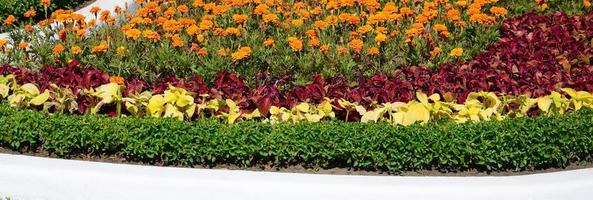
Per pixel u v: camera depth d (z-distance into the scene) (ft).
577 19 31.86
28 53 26.63
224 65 25.22
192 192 18.65
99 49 25.64
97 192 18.92
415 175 19.98
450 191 18.48
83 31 26.73
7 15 35.17
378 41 26.09
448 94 22.68
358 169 20.24
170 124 20.51
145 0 31.76
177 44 25.93
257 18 28.91
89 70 24.57
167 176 18.99
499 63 26.00
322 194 18.45
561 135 20.45
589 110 21.45
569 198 18.69
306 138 20.15
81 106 22.30
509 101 22.20
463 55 26.91
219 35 26.84
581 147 20.80
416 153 19.93
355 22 27.45
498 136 20.06
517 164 20.21
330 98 22.66
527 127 20.31
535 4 33.53
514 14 32.99
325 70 25.00
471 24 29.01
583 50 28.37
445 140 20.04
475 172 20.20
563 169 20.71
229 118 21.33
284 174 19.16
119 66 25.26
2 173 19.40
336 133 20.16
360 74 25.17
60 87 23.34
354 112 21.90
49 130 20.86
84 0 39.81
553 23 31.48
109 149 20.88
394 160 20.01
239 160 20.29
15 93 22.62
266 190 18.53
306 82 24.75
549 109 21.97
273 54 26.40
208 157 20.17
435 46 27.09
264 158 20.38
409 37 26.40
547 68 25.71
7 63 26.22
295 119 21.45
